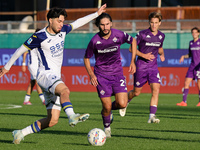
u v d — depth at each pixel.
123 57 55.16
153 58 26.45
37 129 18.72
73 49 57.16
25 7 87.56
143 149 17.81
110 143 19.16
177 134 22.02
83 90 56.12
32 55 35.09
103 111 20.73
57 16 17.52
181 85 53.16
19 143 19.08
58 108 18.44
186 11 67.38
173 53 53.97
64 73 56.72
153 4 75.56
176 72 53.22
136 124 25.88
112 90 20.59
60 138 20.64
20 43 61.62
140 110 34.69
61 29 18.47
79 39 60.38
